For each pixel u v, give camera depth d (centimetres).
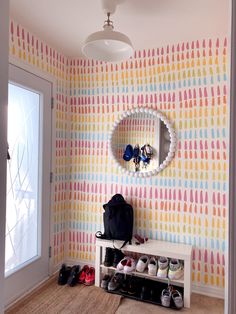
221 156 215
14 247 207
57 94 254
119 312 193
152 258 224
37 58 224
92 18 192
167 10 178
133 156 246
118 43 157
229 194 66
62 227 266
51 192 247
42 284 231
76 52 256
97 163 261
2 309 77
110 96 256
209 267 218
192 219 225
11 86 201
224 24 197
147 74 241
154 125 239
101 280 232
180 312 193
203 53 221
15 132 206
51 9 181
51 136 246
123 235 221
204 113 221
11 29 195
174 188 231
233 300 65
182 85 228
